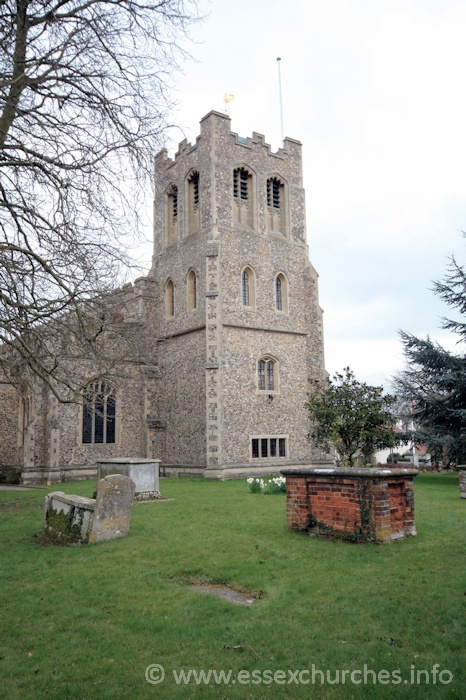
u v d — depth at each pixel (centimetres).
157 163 3169
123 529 913
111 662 441
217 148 2770
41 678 417
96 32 841
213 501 1425
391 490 815
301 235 3039
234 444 2539
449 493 1591
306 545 796
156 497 1493
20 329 1030
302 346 2903
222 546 822
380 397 2102
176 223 3028
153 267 3106
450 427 2328
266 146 2972
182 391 2753
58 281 941
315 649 454
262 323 2753
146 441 2767
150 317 2994
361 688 393
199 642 474
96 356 1252
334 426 2027
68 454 2569
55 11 835
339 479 827
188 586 647
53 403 2497
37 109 902
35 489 2006
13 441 2736
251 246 2798
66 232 954
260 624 507
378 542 776
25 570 714
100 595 607
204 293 2692
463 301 2309
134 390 2844
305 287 2986
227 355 2595
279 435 2709
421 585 593
